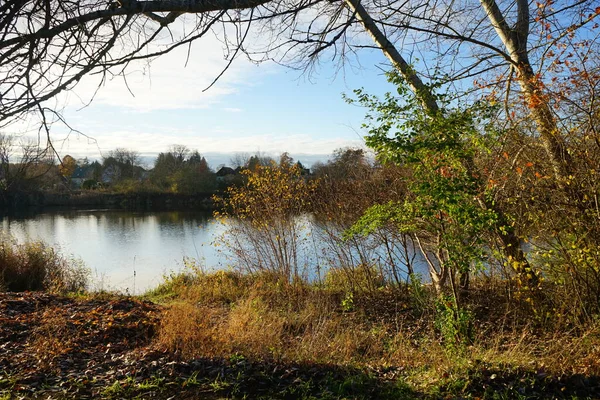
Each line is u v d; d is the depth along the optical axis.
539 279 7.05
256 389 5.33
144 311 8.97
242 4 2.61
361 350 7.30
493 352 6.05
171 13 2.52
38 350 6.23
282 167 13.00
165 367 5.73
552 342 6.16
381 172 10.44
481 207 7.30
